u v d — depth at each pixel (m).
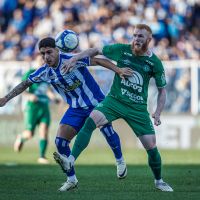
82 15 72.56
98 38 69.75
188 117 61.25
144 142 27.00
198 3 74.88
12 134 63.09
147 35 26.33
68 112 27.83
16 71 61.72
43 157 47.38
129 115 26.83
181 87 61.19
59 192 26.84
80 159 49.41
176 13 73.50
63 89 27.59
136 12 72.75
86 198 24.59
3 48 71.25
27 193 26.52
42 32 71.50
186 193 26.44
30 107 48.72
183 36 71.69
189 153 55.66
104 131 29.62
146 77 26.91
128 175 35.31
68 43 28.52
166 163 44.94
